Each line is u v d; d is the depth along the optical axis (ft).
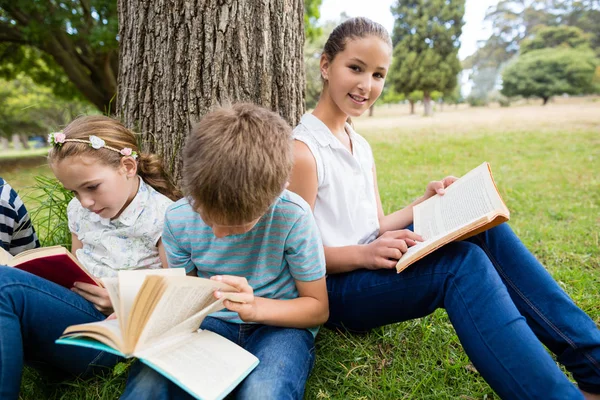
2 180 5.79
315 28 39.19
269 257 4.74
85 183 5.15
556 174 19.56
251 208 3.92
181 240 4.82
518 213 13.08
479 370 4.13
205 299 3.93
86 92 32.24
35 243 6.22
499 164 23.30
